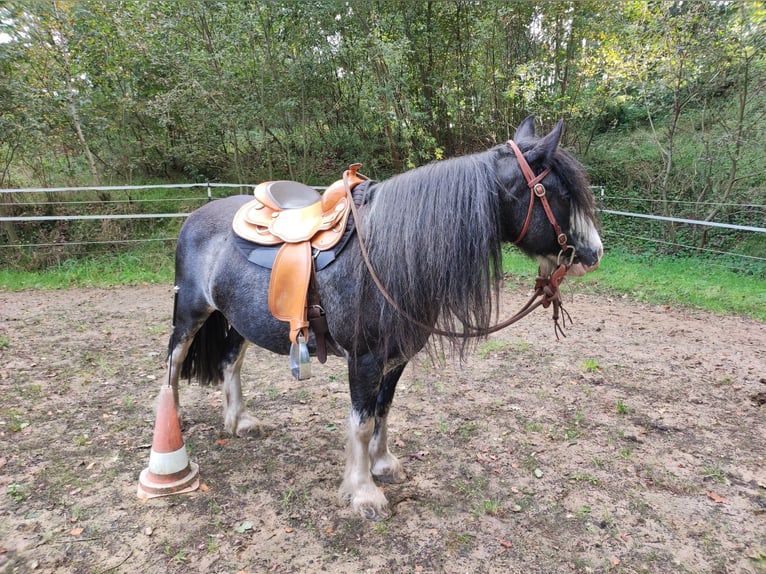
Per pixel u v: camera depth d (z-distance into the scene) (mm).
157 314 5543
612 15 7926
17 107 7609
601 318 5332
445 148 10438
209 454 2664
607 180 10141
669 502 2268
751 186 8375
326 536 2045
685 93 8672
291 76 8781
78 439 2768
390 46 8141
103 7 8141
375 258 1885
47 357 4117
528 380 3662
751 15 6590
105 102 8742
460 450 2713
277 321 2135
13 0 7160
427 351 2076
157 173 10617
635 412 3146
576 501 2273
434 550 1970
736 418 3078
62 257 7961
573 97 8992
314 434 2902
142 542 1996
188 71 8289
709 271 7227
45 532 2029
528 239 1831
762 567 1890
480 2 9016
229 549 1965
